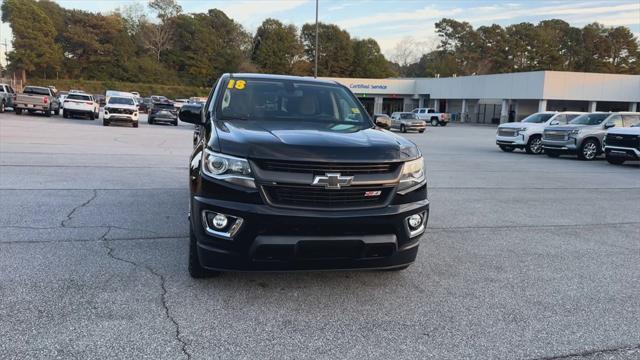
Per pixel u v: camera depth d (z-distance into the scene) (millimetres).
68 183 8969
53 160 11852
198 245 3992
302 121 4969
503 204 8891
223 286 4383
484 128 51344
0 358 3082
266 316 3848
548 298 4434
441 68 111375
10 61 86250
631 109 52500
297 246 3734
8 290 4109
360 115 5418
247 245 3775
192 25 98875
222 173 3871
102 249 5285
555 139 19016
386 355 3344
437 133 39969
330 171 3797
